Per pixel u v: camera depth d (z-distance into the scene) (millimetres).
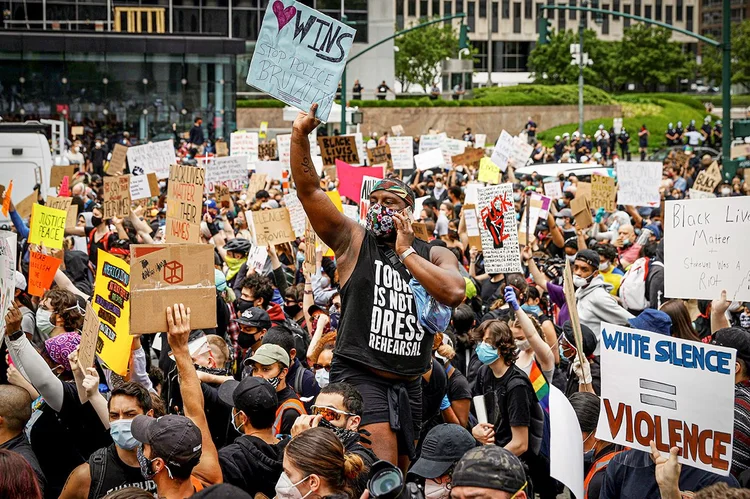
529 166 32969
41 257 8930
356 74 65688
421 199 14523
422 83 81750
